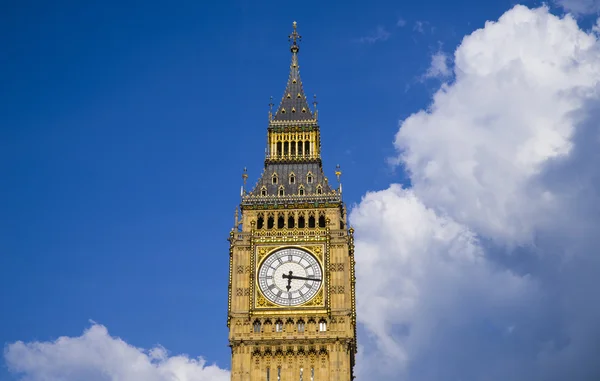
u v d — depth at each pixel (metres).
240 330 132.00
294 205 139.75
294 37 157.38
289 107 149.88
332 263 135.25
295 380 129.75
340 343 131.00
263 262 135.62
